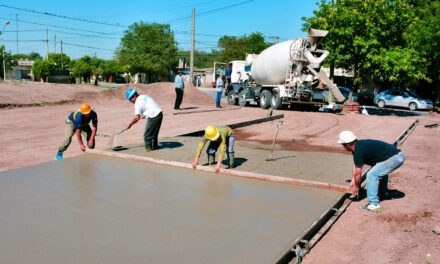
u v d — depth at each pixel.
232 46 66.12
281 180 6.42
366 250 4.37
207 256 3.84
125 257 3.75
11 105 16.59
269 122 15.07
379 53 18.25
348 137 5.56
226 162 7.66
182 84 17.73
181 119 14.75
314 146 10.30
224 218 4.84
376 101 28.02
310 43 18.44
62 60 65.62
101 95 21.91
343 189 6.04
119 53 60.56
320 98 19.28
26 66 76.94
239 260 3.78
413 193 6.41
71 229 4.36
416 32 19.55
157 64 56.69
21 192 5.54
